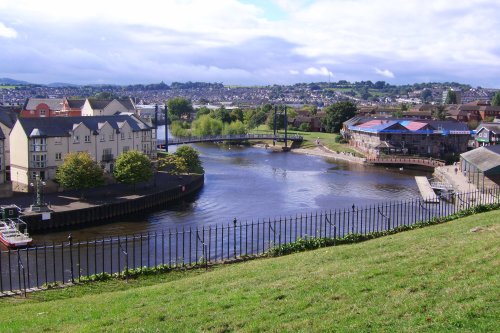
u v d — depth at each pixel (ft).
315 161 538.88
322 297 96.78
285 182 400.47
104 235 240.94
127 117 395.96
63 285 142.00
